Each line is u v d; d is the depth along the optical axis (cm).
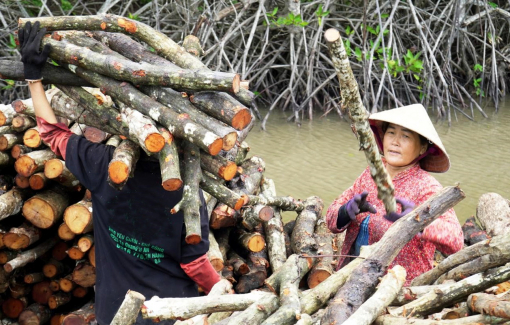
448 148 765
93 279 375
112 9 1011
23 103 368
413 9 946
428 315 265
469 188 623
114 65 269
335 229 336
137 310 231
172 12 954
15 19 922
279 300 250
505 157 726
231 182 413
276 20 977
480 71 1095
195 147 275
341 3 1070
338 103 973
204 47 923
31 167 362
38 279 388
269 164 689
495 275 253
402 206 314
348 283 252
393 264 325
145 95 271
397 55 934
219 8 908
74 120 318
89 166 282
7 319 396
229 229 406
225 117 259
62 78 289
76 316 370
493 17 1115
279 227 420
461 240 309
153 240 278
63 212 371
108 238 285
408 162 329
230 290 270
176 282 287
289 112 962
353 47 1049
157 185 276
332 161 704
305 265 340
